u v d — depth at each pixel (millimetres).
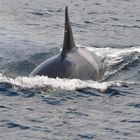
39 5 111125
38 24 90875
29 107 46219
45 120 43312
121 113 45375
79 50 56812
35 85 50812
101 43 76562
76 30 87250
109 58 63938
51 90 49875
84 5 114000
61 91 49844
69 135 40344
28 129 41500
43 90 49969
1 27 86750
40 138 39719
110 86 52531
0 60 62406
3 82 52062
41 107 46188
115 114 45094
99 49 70812
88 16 100062
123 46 73938
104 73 57531
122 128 42000
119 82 54406
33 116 44188
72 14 101375
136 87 52906
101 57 63469
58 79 51094
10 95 49094
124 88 52344
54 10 105375
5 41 75062
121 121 43531
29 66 59844
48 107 46219
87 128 41781
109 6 113938
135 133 41031
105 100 48500
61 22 93562
